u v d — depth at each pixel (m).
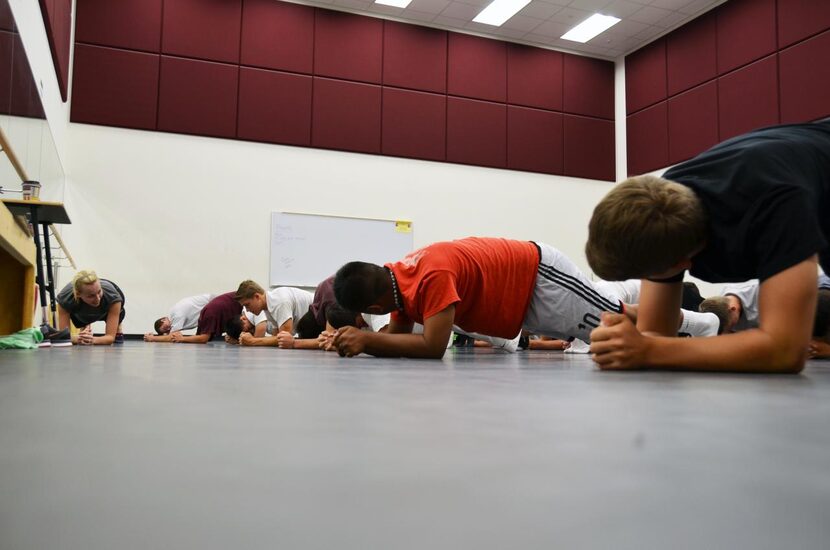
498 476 0.27
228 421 0.44
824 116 5.50
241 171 6.37
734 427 0.43
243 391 0.68
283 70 6.59
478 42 7.34
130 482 0.25
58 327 3.61
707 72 6.64
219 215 6.26
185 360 1.50
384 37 6.97
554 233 7.45
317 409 0.52
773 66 5.96
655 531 0.19
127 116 6.05
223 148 6.34
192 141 6.24
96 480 0.25
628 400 0.61
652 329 1.27
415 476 0.27
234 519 0.20
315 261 6.53
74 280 3.29
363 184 6.77
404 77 7.01
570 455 0.32
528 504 0.22
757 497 0.24
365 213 6.75
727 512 0.21
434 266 1.73
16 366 1.16
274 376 0.94
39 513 0.20
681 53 6.98
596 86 7.79
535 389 0.73
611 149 7.79
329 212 6.62
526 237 7.34
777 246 0.95
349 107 6.78
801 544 0.18
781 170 0.97
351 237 6.67
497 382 0.84
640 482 0.26
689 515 0.21
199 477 0.26
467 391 0.70
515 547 0.17
